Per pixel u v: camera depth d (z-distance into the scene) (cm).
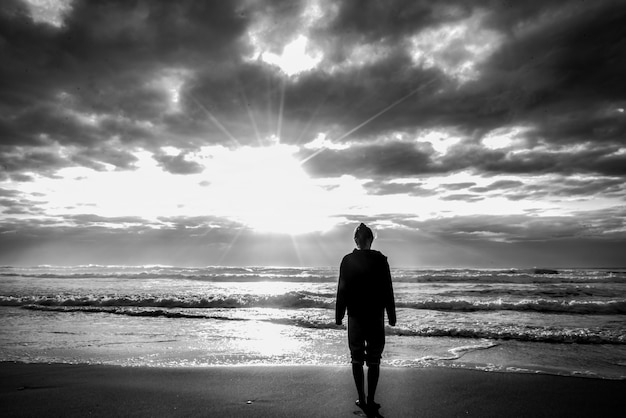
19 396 409
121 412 359
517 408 376
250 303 1405
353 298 380
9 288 2272
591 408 376
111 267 6556
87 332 870
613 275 3391
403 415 356
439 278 2964
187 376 492
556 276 3077
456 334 814
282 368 534
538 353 646
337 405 381
